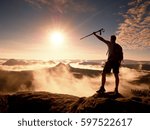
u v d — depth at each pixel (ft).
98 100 11.16
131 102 10.77
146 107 10.60
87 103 11.29
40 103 15.49
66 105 13.98
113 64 11.78
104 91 12.16
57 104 14.65
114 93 12.12
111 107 10.46
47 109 14.74
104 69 12.01
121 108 10.37
